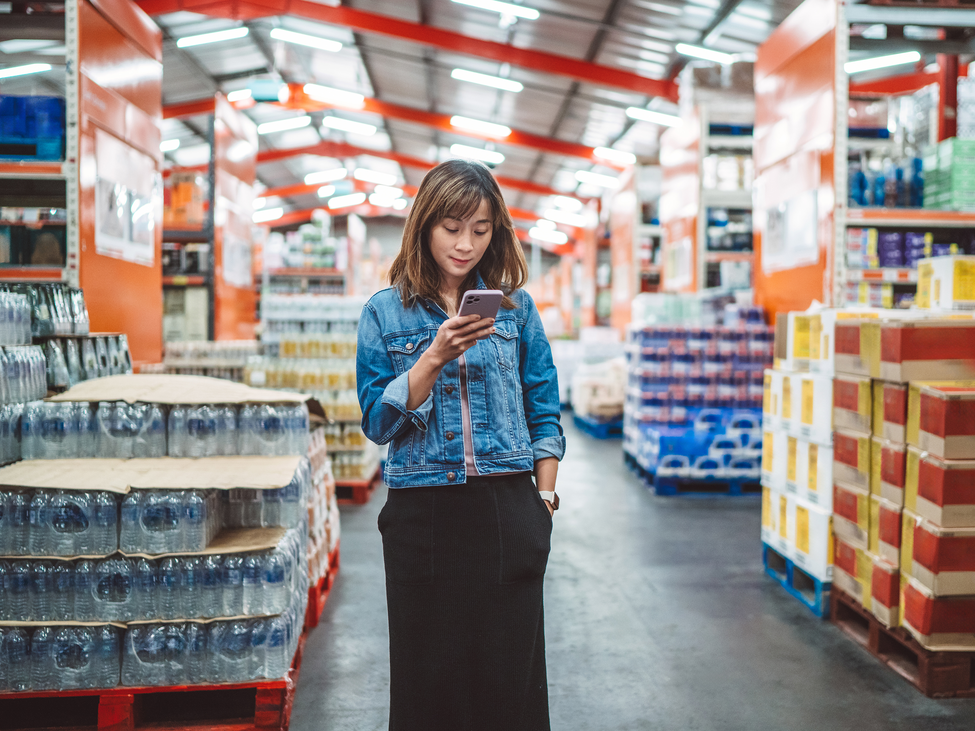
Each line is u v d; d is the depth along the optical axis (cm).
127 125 477
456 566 141
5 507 221
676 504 586
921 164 498
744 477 612
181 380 297
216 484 230
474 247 143
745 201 783
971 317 293
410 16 1043
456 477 142
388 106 1480
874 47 515
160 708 238
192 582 224
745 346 619
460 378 147
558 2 895
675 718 247
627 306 1163
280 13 1001
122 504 226
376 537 482
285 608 231
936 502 254
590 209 1638
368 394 145
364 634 316
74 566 222
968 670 262
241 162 882
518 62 1078
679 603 361
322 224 1272
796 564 363
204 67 1287
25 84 1086
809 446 352
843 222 474
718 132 799
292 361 590
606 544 468
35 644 219
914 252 495
